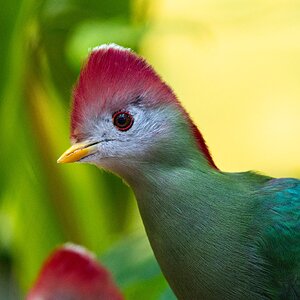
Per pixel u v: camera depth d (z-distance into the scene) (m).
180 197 1.83
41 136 2.03
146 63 1.84
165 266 1.85
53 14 2.03
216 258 1.83
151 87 1.84
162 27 2.03
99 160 1.84
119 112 1.84
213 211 1.83
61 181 2.04
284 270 1.84
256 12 2.08
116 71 1.84
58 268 1.83
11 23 1.98
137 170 1.84
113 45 1.84
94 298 1.83
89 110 1.84
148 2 2.07
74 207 2.05
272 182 1.86
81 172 2.04
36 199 2.05
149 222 1.84
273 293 1.85
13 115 2.00
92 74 1.84
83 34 1.99
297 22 2.09
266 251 1.84
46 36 2.03
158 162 1.84
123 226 2.08
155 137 1.84
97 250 2.04
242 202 1.84
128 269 1.92
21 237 2.06
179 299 1.85
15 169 2.03
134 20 2.06
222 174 1.85
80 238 2.05
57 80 2.04
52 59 2.03
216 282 1.84
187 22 2.04
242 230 1.84
